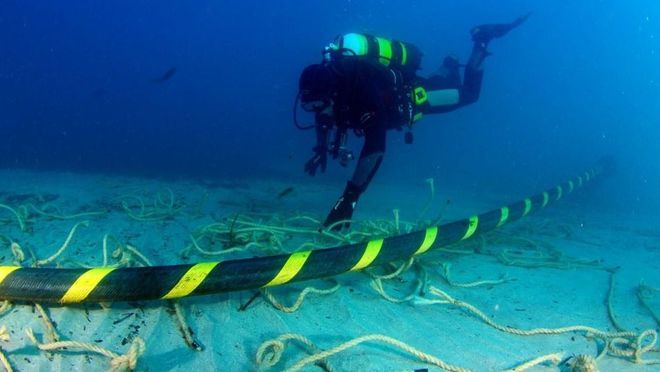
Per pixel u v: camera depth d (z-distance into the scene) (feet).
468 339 6.04
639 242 13.99
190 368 4.88
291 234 10.27
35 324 5.31
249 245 8.65
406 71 13.04
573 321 6.88
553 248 11.21
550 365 5.47
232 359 5.14
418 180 34.76
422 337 5.99
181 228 10.61
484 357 5.59
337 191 22.71
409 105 12.29
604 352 5.69
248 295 6.70
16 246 7.27
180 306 5.88
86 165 28.12
